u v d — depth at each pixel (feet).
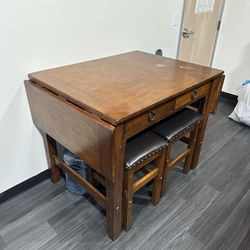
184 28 7.99
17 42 4.26
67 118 3.81
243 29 9.20
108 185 3.87
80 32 5.15
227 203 5.43
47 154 5.70
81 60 5.44
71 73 4.69
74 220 4.97
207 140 7.72
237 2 9.00
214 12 8.96
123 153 3.58
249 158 6.92
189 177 6.14
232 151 7.21
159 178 4.92
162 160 4.73
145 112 3.64
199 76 4.79
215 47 10.11
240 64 9.71
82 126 3.57
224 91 10.54
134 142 4.35
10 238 4.59
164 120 5.09
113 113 3.27
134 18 6.21
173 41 7.90
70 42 5.06
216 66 10.45
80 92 3.86
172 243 4.56
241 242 4.60
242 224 4.94
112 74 4.71
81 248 4.45
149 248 4.47
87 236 4.66
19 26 4.18
